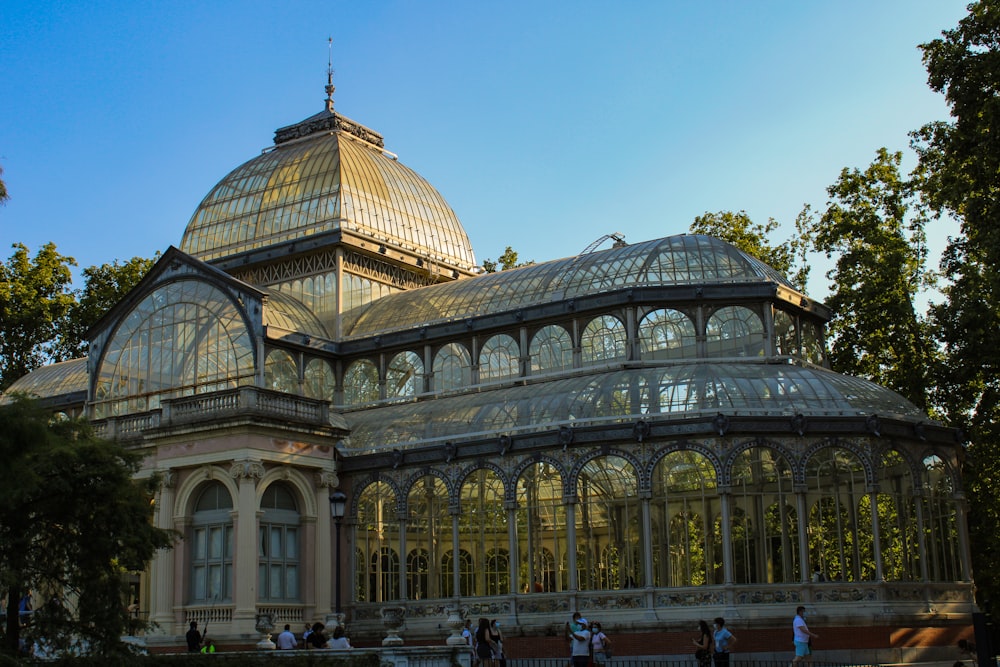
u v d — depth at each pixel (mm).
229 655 39500
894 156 71312
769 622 48781
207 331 63969
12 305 94250
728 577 49719
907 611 50219
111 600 37281
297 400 58375
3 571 34500
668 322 61406
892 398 55250
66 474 36875
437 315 68875
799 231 79125
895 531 52406
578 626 40812
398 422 61000
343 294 72938
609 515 53625
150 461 57812
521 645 52188
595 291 63406
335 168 77188
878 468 51750
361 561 59156
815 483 51875
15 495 34312
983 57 50781
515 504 54781
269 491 56719
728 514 50375
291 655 39281
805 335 64625
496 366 65500
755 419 51156
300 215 76188
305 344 66875
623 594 51406
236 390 56094
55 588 38062
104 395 66688
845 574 51000
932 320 66250
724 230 86062
